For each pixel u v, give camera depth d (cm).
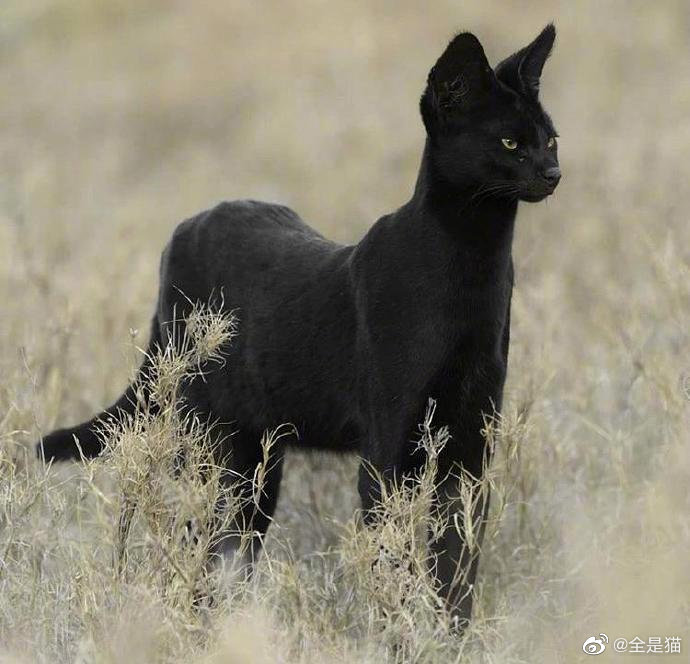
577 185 3872
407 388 1642
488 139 1634
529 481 1894
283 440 1834
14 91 5888
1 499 1700
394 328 1645
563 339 2409
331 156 4719
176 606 1513
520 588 1762
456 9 6047
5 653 1491
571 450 2070
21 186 4097
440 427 1683
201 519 1553
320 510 2020
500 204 1655
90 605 1509
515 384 2036
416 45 5816
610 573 1609
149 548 1583
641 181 3691
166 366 1634
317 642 1505
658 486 1750
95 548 1739
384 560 1521
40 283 2477
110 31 6469
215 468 1628
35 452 1880
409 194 4088
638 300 2402
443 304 1638
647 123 4694
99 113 5584
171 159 5081
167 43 6219
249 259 1852
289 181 4541
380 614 1540
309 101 5350
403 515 1544
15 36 6456
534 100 1673
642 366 2111
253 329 1816
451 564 1689
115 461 1627
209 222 1916
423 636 1513
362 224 3722
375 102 5272
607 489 1994
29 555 1708
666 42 5553
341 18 6197
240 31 6262
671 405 1961
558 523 1900
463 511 1644
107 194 4472
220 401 1862
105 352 2342
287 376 1780
